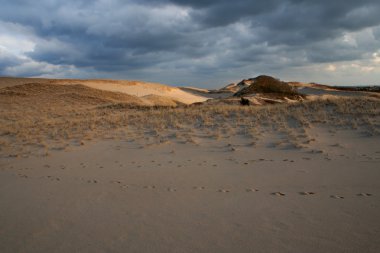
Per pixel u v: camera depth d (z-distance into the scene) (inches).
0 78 3442.4
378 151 344.8
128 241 145.8
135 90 3486.7
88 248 140.0
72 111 1201.4
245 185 246.5
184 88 4970.5
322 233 146.4
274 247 134.0
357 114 535.8
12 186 272.4
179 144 454.0
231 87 4749.0
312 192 218.4
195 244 139.9
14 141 572.1
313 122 525.0
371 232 144.9
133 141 497.7
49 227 167.9
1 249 142.8
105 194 232.7
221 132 515.8
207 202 203.3
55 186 265.6
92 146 482.3
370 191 213.2
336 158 324.8
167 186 253.0
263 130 502.6
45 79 3486.7
